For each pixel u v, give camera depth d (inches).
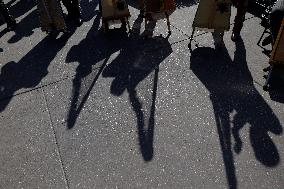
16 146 230.8
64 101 262.5
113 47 314.8
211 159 211.0
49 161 218.1
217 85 265.4
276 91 256.5
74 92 269.6
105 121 242.5
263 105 245.8
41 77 287.9
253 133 225.8
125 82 274.7
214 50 302.0
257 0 346.6
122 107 252.5
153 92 263.3
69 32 340.5
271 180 197.5
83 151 222.1
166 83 270.8
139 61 295.6
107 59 300.8
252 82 265.9
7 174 213.0
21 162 219.5
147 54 303.0
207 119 238.1
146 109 249.1
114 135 231.3
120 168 209.6
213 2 278.1
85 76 284.2
